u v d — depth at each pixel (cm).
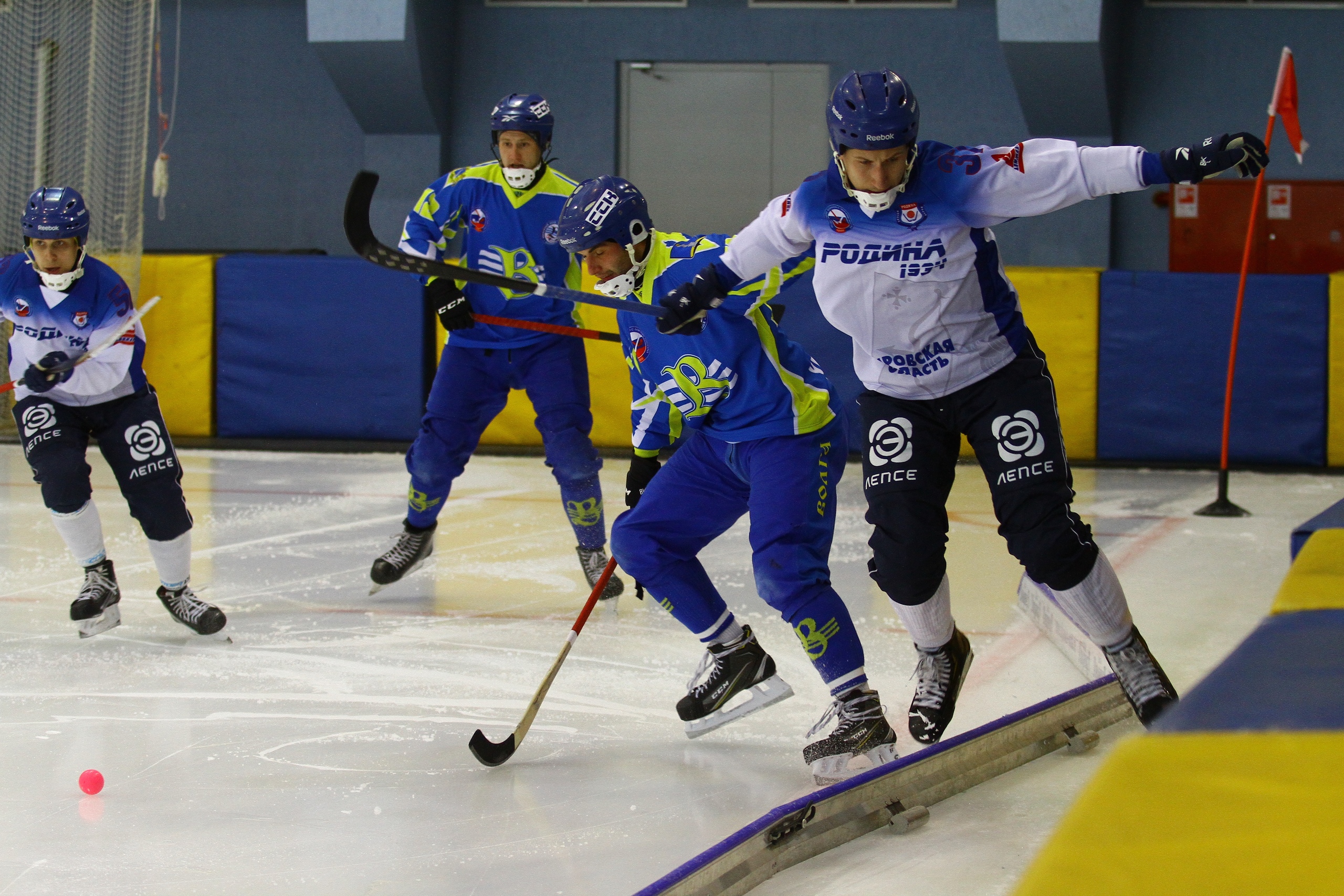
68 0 2330
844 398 1897
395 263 605
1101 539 1290
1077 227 2378
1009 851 531
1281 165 2366
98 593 888
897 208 579
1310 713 316
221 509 1445
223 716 729
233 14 2495
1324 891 236
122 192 2352
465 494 1567
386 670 826
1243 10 2352
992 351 607
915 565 623
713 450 665
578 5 2448
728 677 678
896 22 2408
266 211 2536
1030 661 830
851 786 549
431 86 2380
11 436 2044
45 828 563
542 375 1028
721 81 2455
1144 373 1892
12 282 845
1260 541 1272
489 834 559
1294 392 1856
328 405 2034
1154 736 308
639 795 609
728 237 648
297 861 529
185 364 2053
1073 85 2231
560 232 639
